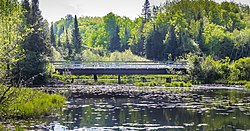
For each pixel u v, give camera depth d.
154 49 93.06
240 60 57.19
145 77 62.06
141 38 107.75
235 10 130.50
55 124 19.53
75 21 97.25
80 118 21.66
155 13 129.50
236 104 28.47
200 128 18.88
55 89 43.16
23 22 49.34
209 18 115.06
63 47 101.00
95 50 114.31
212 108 26.17
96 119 21.41
